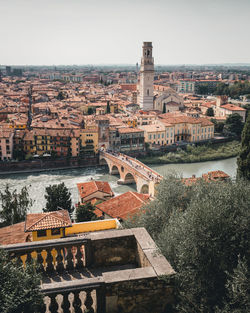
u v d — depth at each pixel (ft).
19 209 222.89
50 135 572.51
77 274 60.90
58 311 52.54
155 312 53.36
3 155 546.67
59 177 518.37
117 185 479.41
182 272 61.16
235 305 57.47
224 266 63.41
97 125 599.57
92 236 62.49
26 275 48.08
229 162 585.63
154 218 107.04
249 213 69.26
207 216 67.31
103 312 51.72
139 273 52.47
